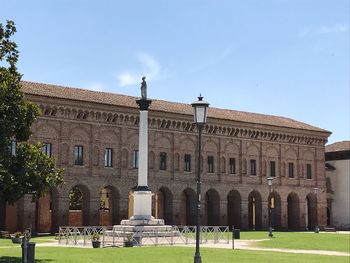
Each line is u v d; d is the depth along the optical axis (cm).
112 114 7544
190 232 6606
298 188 9575
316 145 9931
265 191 9150
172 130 8144
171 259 3450
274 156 9325
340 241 5941
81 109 7256
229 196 9050
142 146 5531
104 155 7500
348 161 10481
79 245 4847
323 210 9881
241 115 9238
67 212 7100
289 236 6938
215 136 8612
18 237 5169
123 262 3225
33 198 3303
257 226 9131
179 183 8162
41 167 3247
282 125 9381
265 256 3850
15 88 3153
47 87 7381
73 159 7200
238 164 8862
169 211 8094
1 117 3122
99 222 7394
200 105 2700
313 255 4106
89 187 7319
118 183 7588
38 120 6900
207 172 8488
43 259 3378
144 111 5528
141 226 5338
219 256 3741
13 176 3081
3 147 3055
